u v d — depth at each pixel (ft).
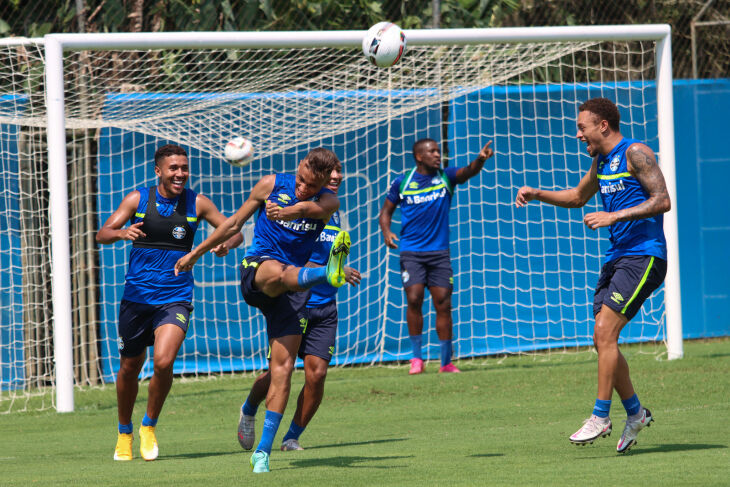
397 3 152.05
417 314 126.00
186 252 72.18
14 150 131.34
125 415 70.49
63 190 107.14
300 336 61.52
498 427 82.74
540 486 49.80
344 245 56.70
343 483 52.95
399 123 143.23
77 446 80.43
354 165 142.61
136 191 72.69
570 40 125.29
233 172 139.33
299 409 72.18
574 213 147.33
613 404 93.61
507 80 148.87
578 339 147.54
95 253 137.08
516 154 144.97
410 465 60.29
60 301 106.83
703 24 158.40
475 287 143.95
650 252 63.82
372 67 136.87
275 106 134.72
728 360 122.52
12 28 144.66
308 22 148.77
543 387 108.47
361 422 90.63
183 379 134.51
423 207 123.54
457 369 126.11
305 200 62.13
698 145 150.92
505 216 144.66
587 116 65.72
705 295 151.94
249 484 53.36
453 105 143.02
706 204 151.43
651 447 64.80
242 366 138.92
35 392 124.88
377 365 142.51
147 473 60.13
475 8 153.38
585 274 147.74
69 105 128.16
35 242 131.75
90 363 134.82
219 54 136.56
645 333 149.69
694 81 150.51
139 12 145.89
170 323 69.87
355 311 142.31
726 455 59.52
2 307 129.70
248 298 61.82
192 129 133.80
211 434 86.48
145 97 128.88
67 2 144.36
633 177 64.34
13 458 72.84
